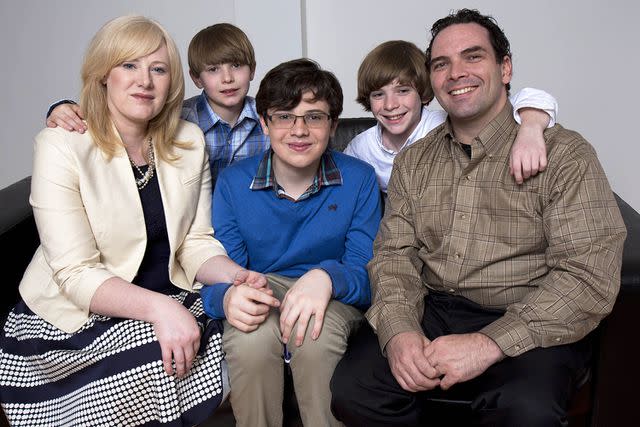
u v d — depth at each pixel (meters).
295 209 1.68
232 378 1.49
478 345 1.36
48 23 3.11
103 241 1.57
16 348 1.56
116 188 1.57
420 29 3.06
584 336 1.43
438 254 1.59
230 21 3.07
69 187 1.52
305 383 1.50
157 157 1.66
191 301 1.61
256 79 2.95
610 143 3.16
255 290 1.46
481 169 1.53
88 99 1.57
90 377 1.45
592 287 1.36
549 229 1.44
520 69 3.08
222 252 1.69
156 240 1.67
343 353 1.54
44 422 1.49
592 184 1.41
